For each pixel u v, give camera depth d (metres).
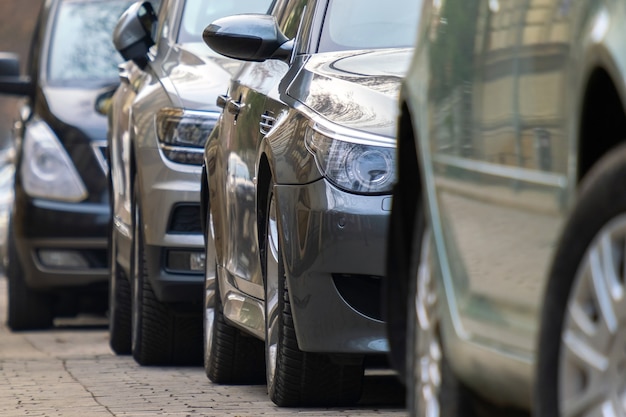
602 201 8.05
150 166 22.92
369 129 15.46
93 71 34.59
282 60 17.94
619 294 7.92
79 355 26.44
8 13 90.50
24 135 34.03
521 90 9.40
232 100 19.34
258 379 19.88
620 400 7.91
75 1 35.56
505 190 9.59
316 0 17.81
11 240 34.34
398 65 16.39
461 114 10.48
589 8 8.34
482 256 10.02
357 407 16.67
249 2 25.16
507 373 9.64
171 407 17.34
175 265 22.64
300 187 15.55
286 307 15.99
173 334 23.06
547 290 8.62
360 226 15.19
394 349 12.05
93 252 33.41
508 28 9.70
